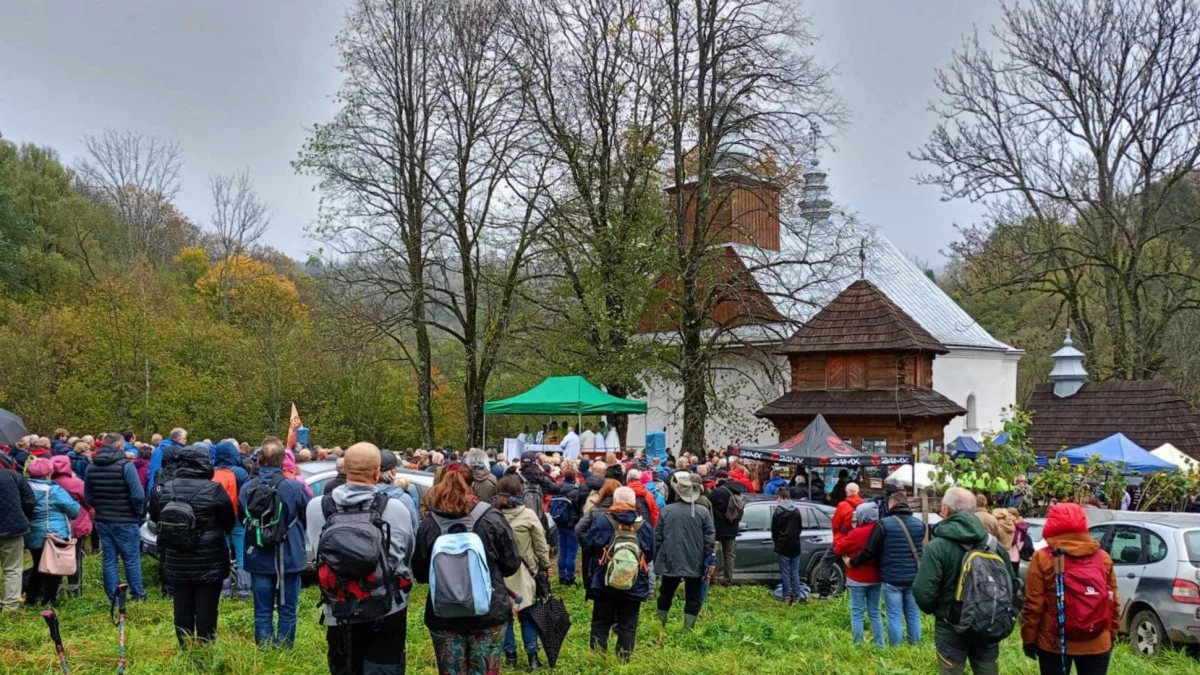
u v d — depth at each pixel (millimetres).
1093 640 6867
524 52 31297
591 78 31656
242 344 36875
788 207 30391
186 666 8070
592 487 13094
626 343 30422
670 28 30078
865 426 29516
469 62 31422
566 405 24000
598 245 30172
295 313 44250
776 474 24266
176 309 42688
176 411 33594
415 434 39594
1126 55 31516
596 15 31531
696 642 10555
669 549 10703
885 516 10320
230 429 35188
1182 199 33594
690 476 10844
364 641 6426
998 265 34688
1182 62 30625
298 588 9195
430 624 6500
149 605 11672
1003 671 8984
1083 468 18875
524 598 8109
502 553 6605
